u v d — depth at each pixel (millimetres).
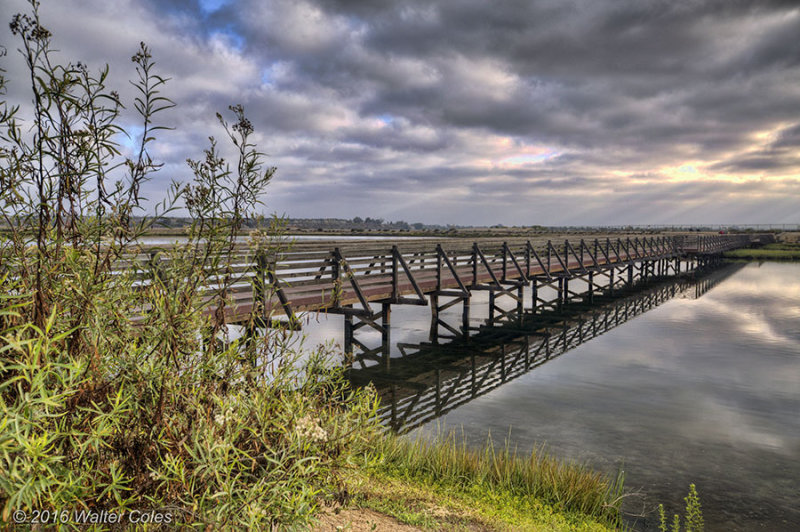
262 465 2506
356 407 2883
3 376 2035
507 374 12797
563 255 27391
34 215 2121
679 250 44062
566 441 8359
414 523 4465
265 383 2750
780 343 16453
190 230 2615
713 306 24625
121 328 2383
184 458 2389
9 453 1718
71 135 2059
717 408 10180
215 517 2117
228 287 2793
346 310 12945
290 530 2375
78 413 2088
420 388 11500
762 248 69062
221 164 2633
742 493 6574
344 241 13023
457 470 6301
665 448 8094
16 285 2102
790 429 8969
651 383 12000
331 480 2838
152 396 2393
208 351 2662
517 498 5816
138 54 2131
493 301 20781
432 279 17016
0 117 1981
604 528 5414
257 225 2848
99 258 2238
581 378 12438
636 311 23422
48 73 1968
